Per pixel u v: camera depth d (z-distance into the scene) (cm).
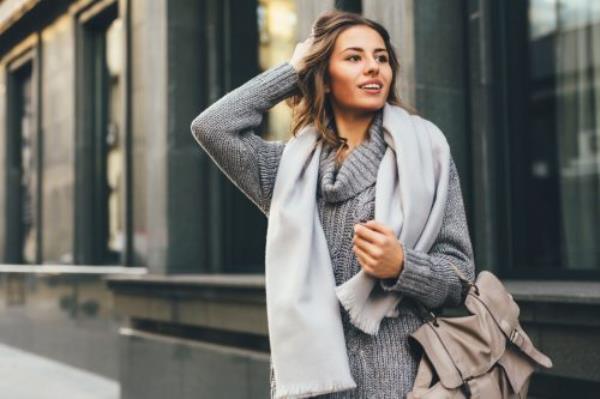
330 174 213
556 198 425
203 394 568
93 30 988
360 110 218
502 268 429
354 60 215
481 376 192
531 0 439
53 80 1075
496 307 200
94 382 855
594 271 397
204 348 568
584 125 418
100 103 974
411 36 416
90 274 908
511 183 434
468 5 437
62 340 984
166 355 614
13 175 1309
